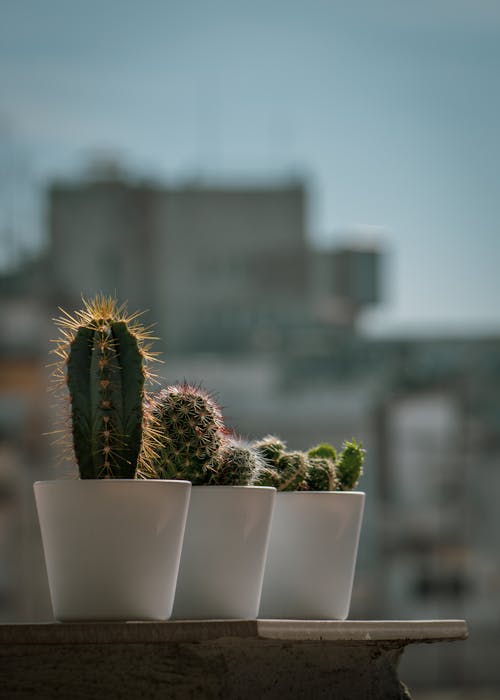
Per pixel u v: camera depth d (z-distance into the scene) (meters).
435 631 2.15
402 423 22.28
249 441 2.37
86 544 1.90
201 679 1.93
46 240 23.41
